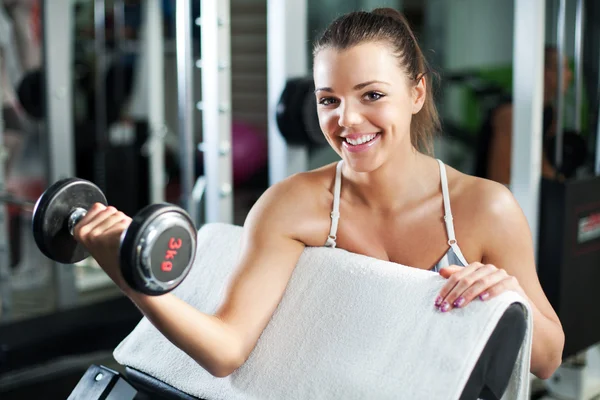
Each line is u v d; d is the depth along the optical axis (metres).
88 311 2.75
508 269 1.25
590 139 2.80
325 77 1.14
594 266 2.26
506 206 1.25
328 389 1.02
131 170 3.81
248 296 1.17
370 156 1.15
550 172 2.50
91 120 4.23
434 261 1.27
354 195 1.27
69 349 2.54
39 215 1.07
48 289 3.61
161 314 1.03
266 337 1.15
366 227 1.27
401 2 4.39
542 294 1.26
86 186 1.12
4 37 3.71
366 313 1.06
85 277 3.68
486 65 4.36
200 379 1.18
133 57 4.16
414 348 0.98
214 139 2.34
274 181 2.51
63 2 2.80
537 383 2.37
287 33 2.43
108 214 1.00
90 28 4.23
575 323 2.22
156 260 0.92
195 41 3.06
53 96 2.82
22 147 3.89
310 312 1.13
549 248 2.18
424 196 1.26
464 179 1.28
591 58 2.84
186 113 2.39
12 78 3.80
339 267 1.15
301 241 1.25
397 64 1.14
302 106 2.34
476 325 0.95
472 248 1.25
